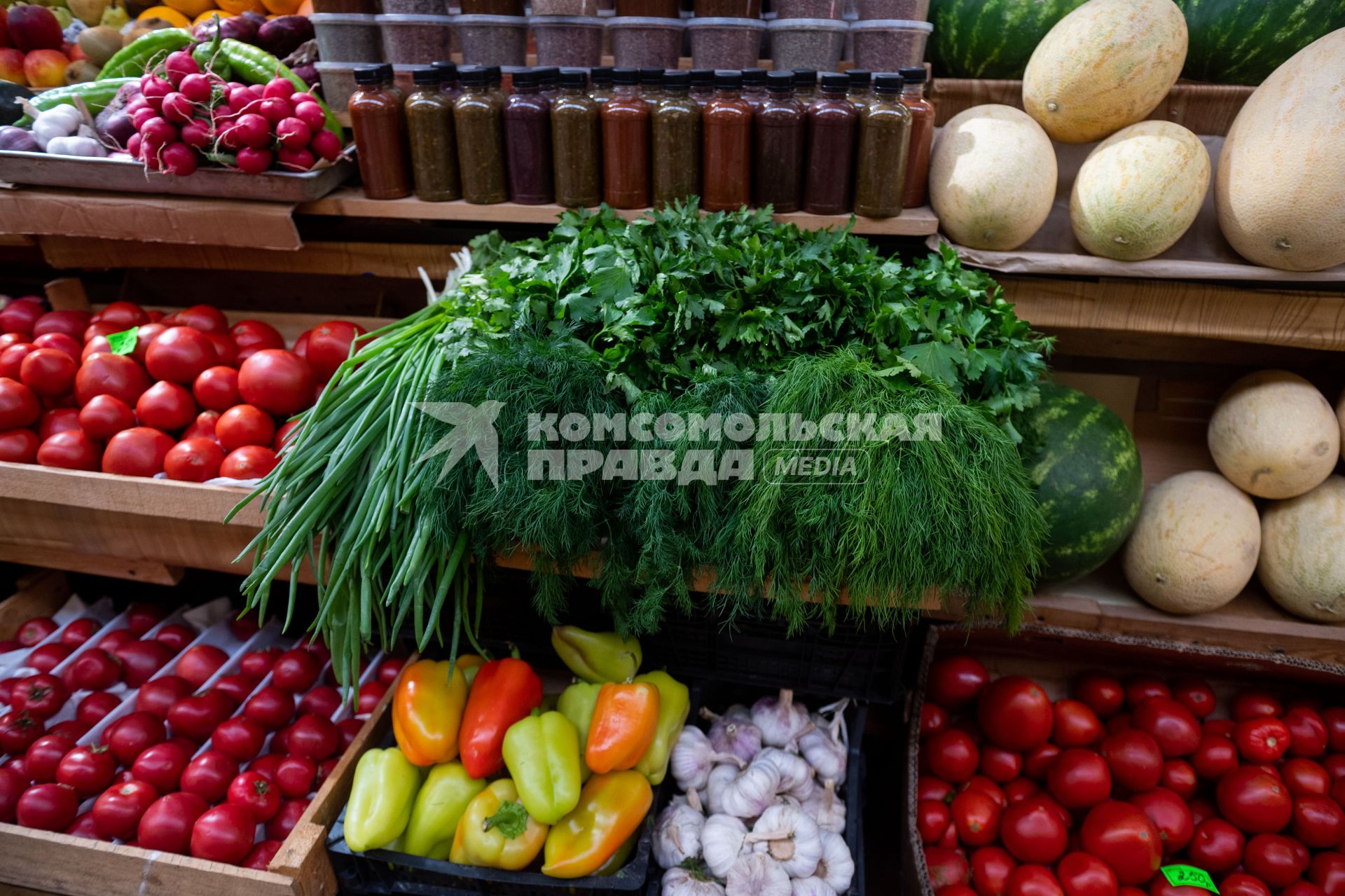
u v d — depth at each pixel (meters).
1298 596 1.63
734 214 1.46
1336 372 1.81
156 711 1.63
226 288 2.11
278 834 1.44
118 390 1.62
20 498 1.55
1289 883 1.49
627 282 1.26
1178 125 1.49
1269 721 1.61
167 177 1.60
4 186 1.67
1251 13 1.59
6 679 1.71
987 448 1.12
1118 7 1.46
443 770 1.35
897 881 1.68
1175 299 1.58
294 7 2.01
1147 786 1.56
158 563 1.69
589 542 1.19
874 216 1.57
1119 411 1.93
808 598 1.20
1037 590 1.71
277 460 1.50
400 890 1.31
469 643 1.68
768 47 1.76
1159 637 1.65
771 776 1.41
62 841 1.35
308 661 1.69
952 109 1.73
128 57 1.82
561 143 1.57
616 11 1.65
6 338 1.81
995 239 1.55
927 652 1.61
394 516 1.18
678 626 1.50
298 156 1.57
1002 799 1.61
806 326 1.23
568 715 1.42
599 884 1.25
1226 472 1.69
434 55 1.71
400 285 2.05
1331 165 1.33
